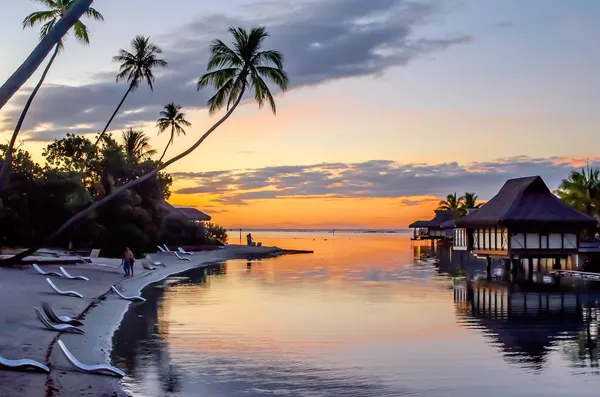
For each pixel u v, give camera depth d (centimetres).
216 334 1886
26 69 809
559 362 1553
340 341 1802
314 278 4034
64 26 839
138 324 2053
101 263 4266
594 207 6425
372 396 1238
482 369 1473
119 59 4059
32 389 1141
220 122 3278
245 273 4459
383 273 4500
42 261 3616
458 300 2839
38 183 4341
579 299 2930
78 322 1903
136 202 5316
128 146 7750
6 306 2020
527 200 4316
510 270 4203
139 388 1261
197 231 7694
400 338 1861
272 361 1526
